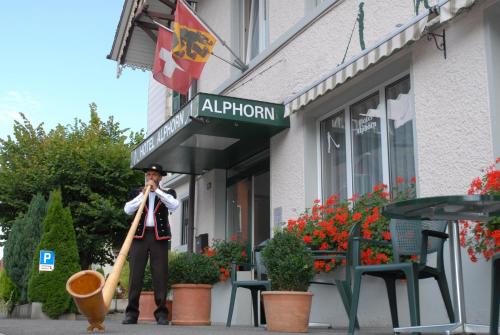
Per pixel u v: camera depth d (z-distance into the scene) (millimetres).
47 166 14445
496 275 3348
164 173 6297
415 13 5832
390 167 6414
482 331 3588
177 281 7258
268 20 9148
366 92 6863
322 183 7512
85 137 15469
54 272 10539
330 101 7266
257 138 8562
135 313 6238
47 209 11906
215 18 11062
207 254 8039
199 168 10562
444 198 3162
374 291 5469
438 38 5516
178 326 5957
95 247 14023
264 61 8836
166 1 11289
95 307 3971
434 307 4934
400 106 6348
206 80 11234
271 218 8180
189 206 11055
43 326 5562
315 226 6191
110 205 13633
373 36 6484
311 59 7652
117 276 4309
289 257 5031
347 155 7109
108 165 14398
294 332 4797
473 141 5055
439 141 5414
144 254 6234
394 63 6117
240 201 10086
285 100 7547
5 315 13086
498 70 4980
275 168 8188
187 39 8836
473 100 5090
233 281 6152
